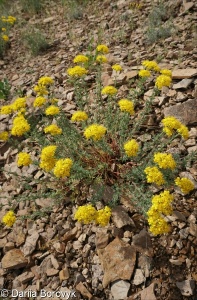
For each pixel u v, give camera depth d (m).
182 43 0.60
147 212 0.28
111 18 0.77
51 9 0.93
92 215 0.29
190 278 0.30
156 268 0.31
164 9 0.69
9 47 0.78
